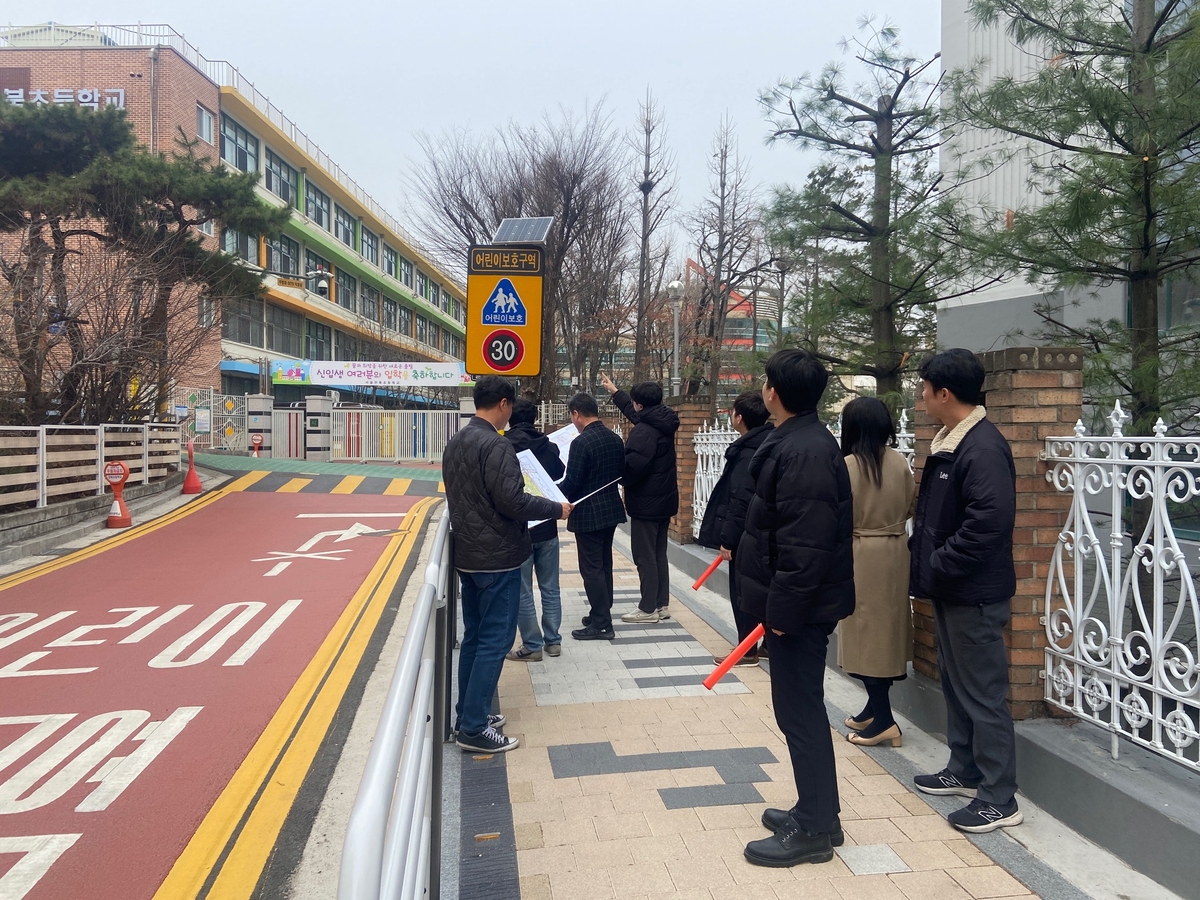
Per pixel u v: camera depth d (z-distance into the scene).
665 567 6.88
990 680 3.19
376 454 24.30
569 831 3.19
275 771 4.07
